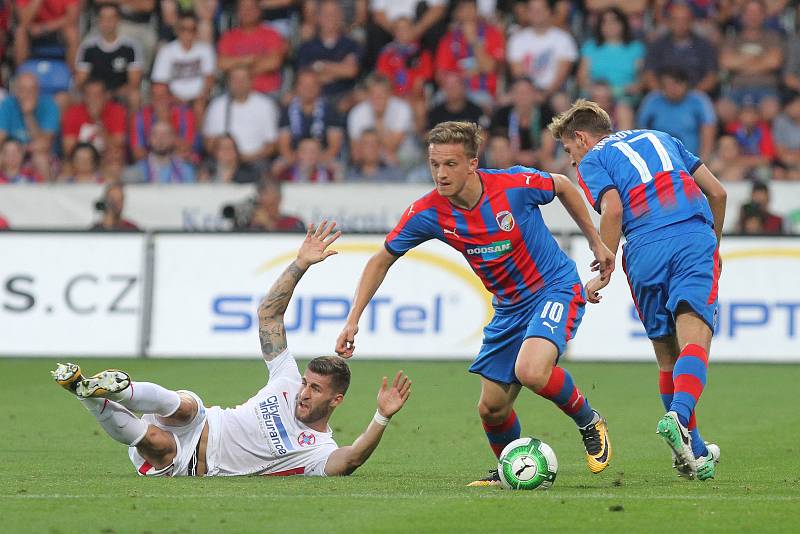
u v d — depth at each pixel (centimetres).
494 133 5366
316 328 4956
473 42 5962
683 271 2380
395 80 5966
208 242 5072
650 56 5753
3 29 6406
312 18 6184
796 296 4825
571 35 5944
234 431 2453
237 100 5909
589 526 1858
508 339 2417
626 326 4894
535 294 2383
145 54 6338
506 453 2297
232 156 5659
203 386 4269
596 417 2362
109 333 5069
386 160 5700
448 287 4947
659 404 3881
